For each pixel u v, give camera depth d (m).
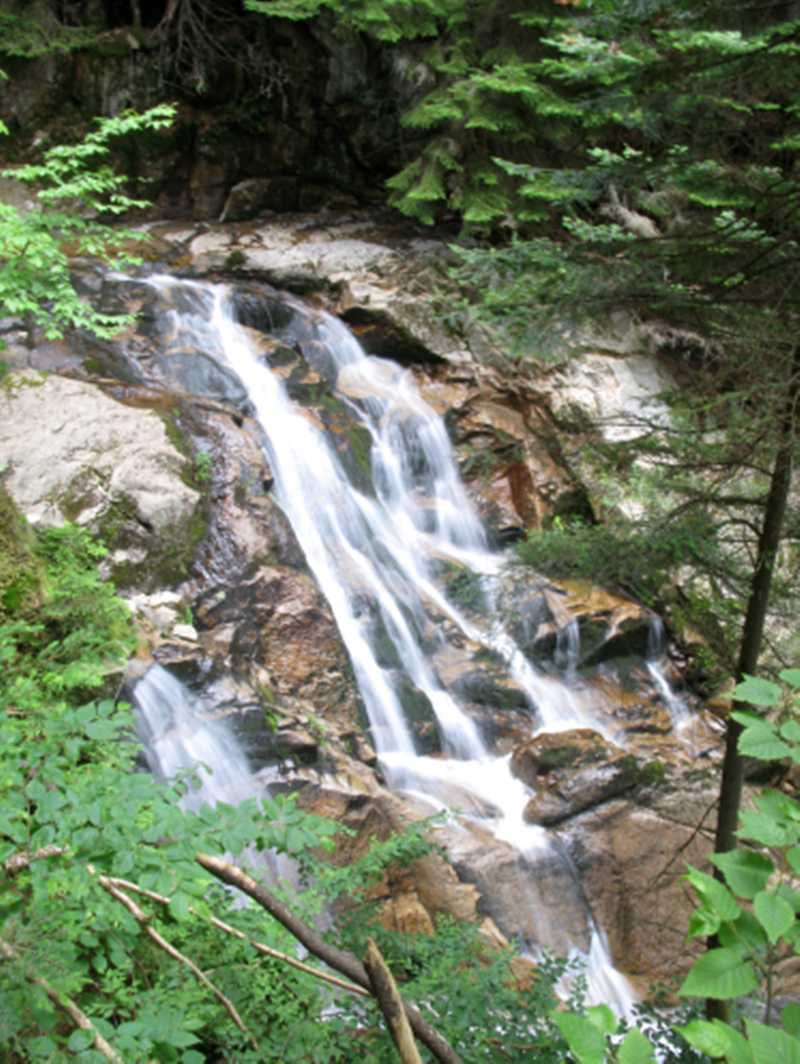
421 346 12.38
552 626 9.59
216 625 7.42
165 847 2.00
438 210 15.32
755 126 4.27
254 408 10.05
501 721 8.91
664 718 9.39
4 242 6.14
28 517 6.96
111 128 6.51
